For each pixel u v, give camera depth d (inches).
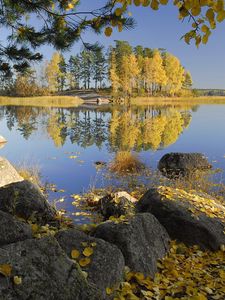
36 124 997.2
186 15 101.5
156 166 466.0
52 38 258.2
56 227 204.1
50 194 324.8
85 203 296.4
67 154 543.8
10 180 298.2
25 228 160.4
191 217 205.6
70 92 3331.7
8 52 259.8
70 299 115.6
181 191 237.8
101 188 349.1
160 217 210.1
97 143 660.7
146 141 690.8
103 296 131.7
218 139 722.2
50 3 240.7
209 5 94.0
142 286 151.0
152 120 1130.0
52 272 119.3
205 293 149.8
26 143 659.4
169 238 197.8
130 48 2957.7
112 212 243.0
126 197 267.3
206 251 198.2
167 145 646.5
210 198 268.1
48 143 660.1
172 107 2006.6
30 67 282.8
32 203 214.1
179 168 445.7
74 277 121.3
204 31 102.0
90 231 184.1
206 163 467.2
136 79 2859.3
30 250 124.5
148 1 99.1
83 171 424.2
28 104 2162.9
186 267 174.7
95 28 208.1
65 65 3383.4
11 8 255.3
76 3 226.4
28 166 406.9
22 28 257.4
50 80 2962.6
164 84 2950.3
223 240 201.6
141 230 175.6
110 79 2687.0
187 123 1052.5
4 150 578.9
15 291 109.0
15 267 116.0
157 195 221.6
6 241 151.9
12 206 210.1
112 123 1026.7
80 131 843.4
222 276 167.0
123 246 162.9
